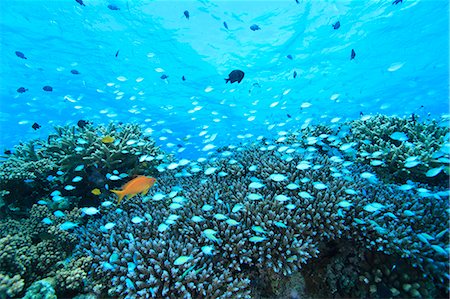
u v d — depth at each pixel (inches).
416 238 27.4
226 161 47.0
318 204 30.9
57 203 42.0
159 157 47.6
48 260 29.1
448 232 27.8
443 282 25.2
